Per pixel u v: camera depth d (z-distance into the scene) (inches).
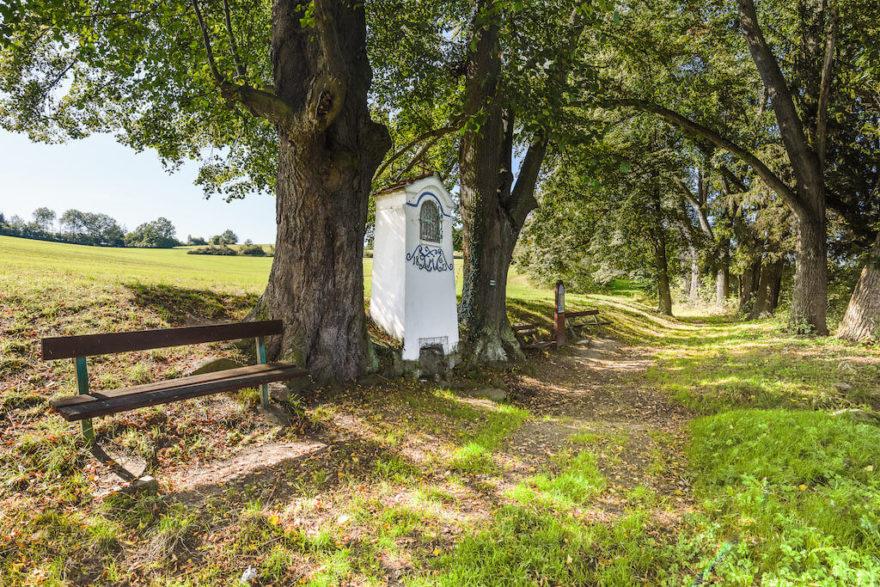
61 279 343.6
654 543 139.0
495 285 442.6
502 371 408.8
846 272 681.6
